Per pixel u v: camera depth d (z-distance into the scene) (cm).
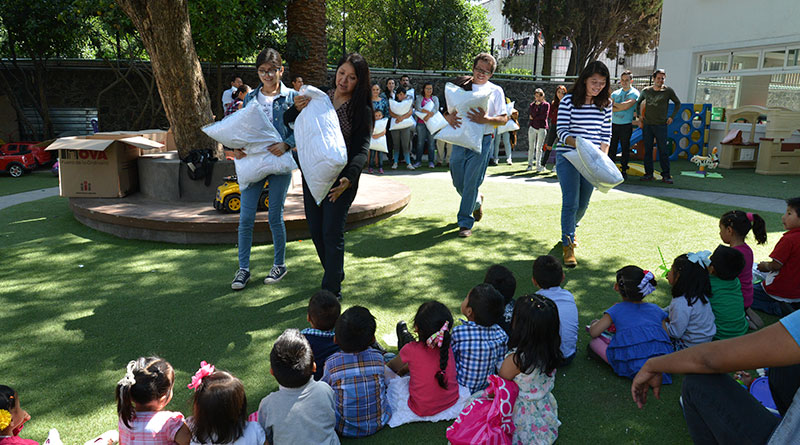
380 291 409
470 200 551
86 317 365
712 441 185
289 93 413
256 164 397
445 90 524
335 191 349
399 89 1078
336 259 374
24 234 568
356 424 244
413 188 851
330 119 342
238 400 204
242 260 420
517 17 1911
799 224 361
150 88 1251
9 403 215
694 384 183
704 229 580
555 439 239
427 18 1780
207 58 1114
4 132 1273
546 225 607
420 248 519
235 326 351
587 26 1897
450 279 435
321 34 1178
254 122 392
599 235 560
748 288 351
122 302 390
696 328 304
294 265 469
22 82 1280
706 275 305
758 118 1165
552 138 998
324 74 1203
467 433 226
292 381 220
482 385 273
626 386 287
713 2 1201
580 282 430
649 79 1603
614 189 825
